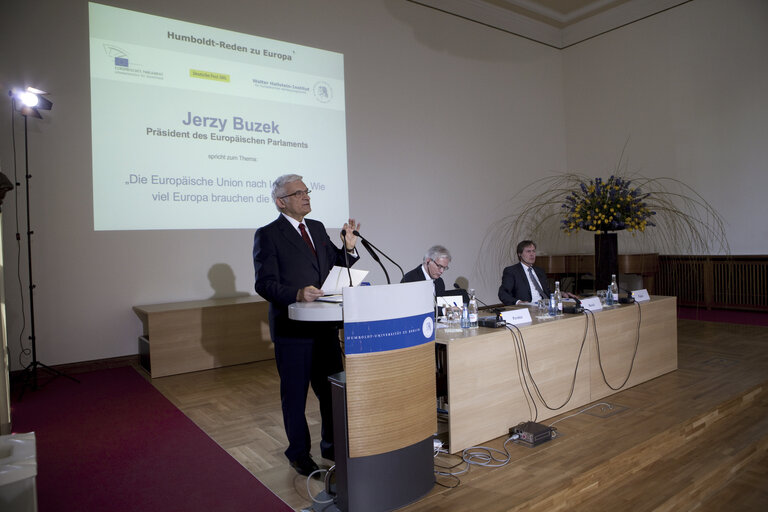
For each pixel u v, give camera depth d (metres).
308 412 3.12
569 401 2.98
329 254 2.42
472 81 7.07
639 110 7.30
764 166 6.17
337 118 5.68
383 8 6.17
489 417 2.54
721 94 6.50
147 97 4.51
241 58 5.03
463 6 6.93
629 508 2.16
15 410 3.26
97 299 4.32
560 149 8.16
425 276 3.56
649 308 3.56
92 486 2.17
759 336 4.88
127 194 4.43
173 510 1.96
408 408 1.92
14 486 1.34
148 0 4.52
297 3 5.43
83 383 3.90
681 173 6.89
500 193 7.37
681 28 6.83
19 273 4.00
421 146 6.51
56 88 4.14
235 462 2.40
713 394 3.21
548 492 2.02
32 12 4.05
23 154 4.01
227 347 4.40
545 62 7.97
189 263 4.71
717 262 6.52
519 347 2.69
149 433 2.81
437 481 2.13
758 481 2.62
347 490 1.84
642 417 2.84
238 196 4.97
